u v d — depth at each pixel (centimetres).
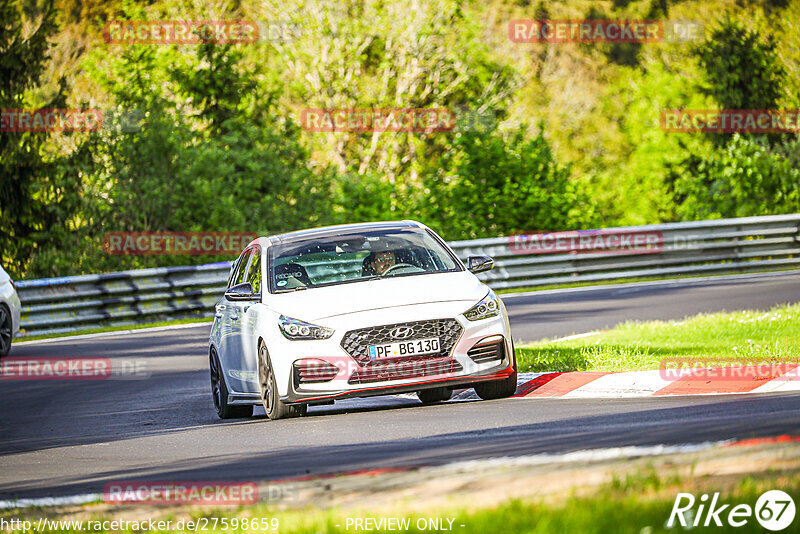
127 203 8700
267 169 9419
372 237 2827
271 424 2523
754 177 9612
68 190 8581
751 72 11881
